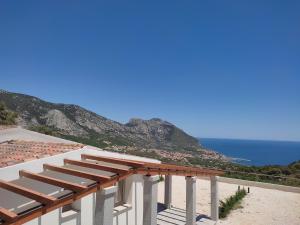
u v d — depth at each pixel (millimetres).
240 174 27266
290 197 21047
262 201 19797
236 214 16812
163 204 17953
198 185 24953
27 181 7785
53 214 8859
